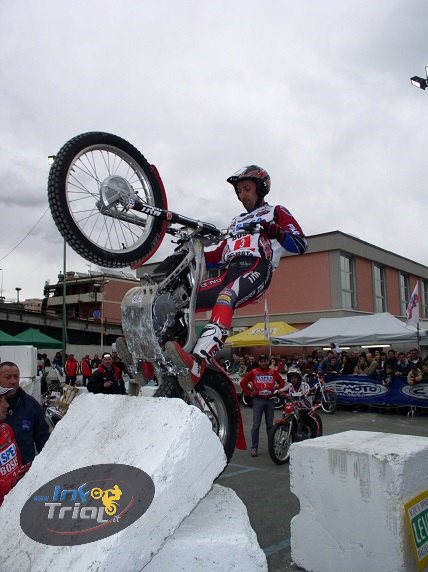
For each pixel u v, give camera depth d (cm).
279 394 908
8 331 3534
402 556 295
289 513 578
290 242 394
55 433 273
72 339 3994
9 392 427
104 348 3875
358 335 1661
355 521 315
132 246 388
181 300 372
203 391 378
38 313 3644
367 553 309
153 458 213
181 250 384
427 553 313
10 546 212
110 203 360
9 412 432
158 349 344
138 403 250
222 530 223
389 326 1658
